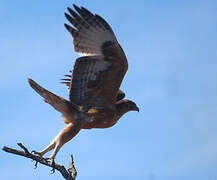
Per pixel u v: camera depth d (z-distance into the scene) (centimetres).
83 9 1284
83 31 1303
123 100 1552
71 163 1303
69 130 1371
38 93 1366
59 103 1382
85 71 1332
